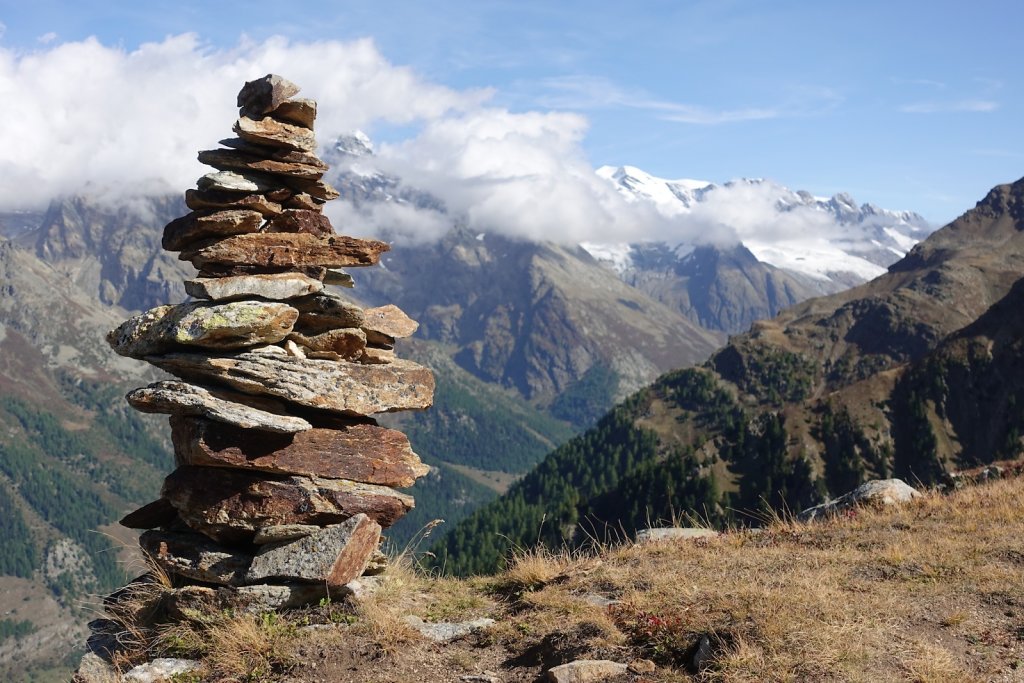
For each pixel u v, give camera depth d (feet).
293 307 40.19
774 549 46.19
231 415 36.88
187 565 39.09
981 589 35.53
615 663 30.32
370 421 41.42
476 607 40.47
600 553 49.57
